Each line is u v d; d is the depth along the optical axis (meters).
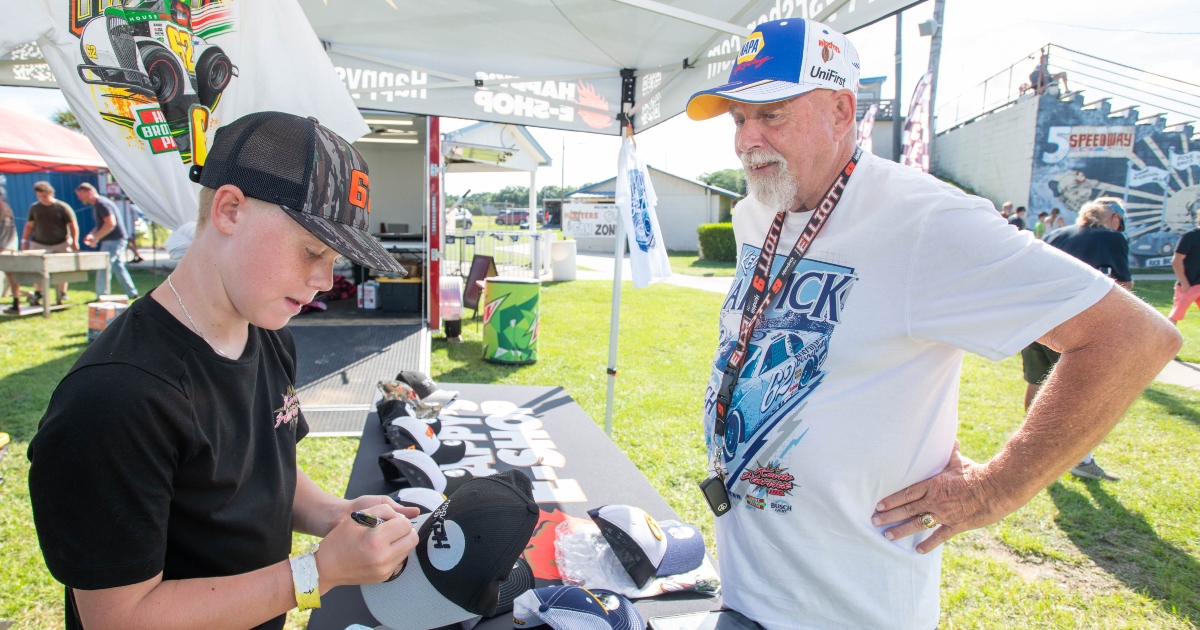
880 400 1.29
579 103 4.33
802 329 1.37
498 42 3.70
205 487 1.00
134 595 0.88
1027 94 20.20
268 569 0.99
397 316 8.74
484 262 9.35
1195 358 7.24
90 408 0.82
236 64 2.68
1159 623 2.73
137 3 2.46
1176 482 4.04
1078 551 3.28
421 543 1.19
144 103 2.53
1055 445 1.14
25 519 3.12
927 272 1.22
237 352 1.08
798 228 1.47
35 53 3.80
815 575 1.35
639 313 10.82
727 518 1.51
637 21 3.23
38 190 8.59
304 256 0.95
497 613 1.69
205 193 0.98
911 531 1.31
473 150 12.08
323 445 4.09
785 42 1.37
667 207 31.86
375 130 9.46
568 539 2.06
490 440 3.04
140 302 0.97
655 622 1.51
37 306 8.82
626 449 4.42
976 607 2.83
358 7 3.29
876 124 24.64
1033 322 1.13
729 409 1.51
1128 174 19.20
